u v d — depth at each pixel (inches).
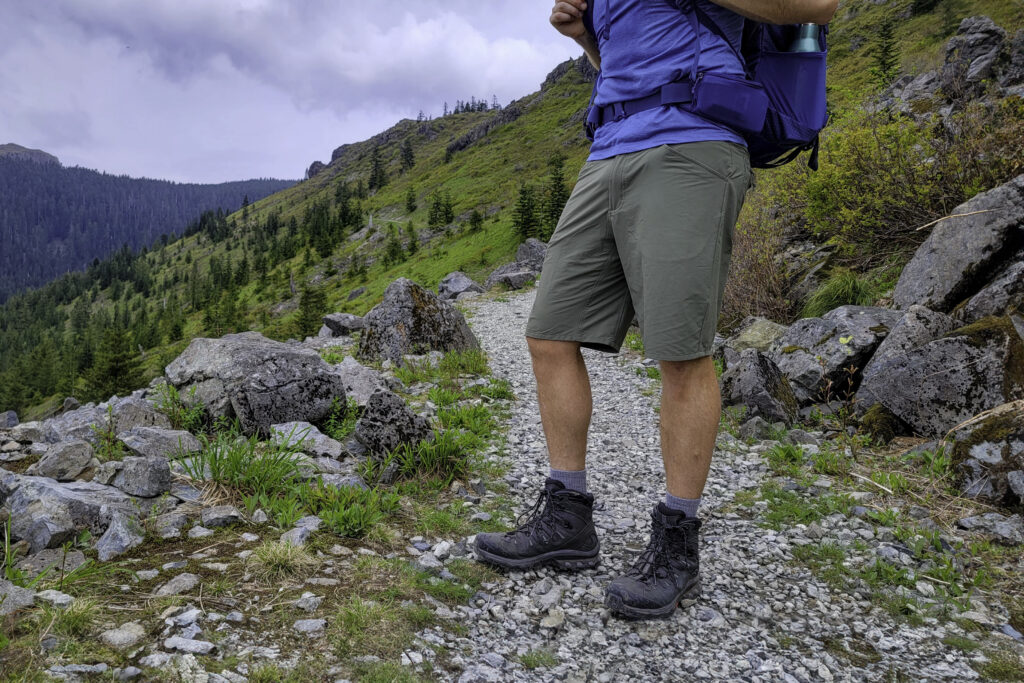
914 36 2459.4
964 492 134.3
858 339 207.5
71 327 6855.3
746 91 83.0
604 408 238.1
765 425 188.1
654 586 90.0
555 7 102.3
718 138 84.7
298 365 179.8
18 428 172.4
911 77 556.7
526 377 295.1
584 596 95.2
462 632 81.0
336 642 71.6
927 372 169.8
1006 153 274.2
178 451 136.4
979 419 144.4
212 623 72.0
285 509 107.3
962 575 106.3
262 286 5191.9
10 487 106.6
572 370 97.5
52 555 88.5
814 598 99.0
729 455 172.4
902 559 111.1
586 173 96.2
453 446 149.0
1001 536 117.3
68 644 63.4
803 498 139.3
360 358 350.9
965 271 210.2
